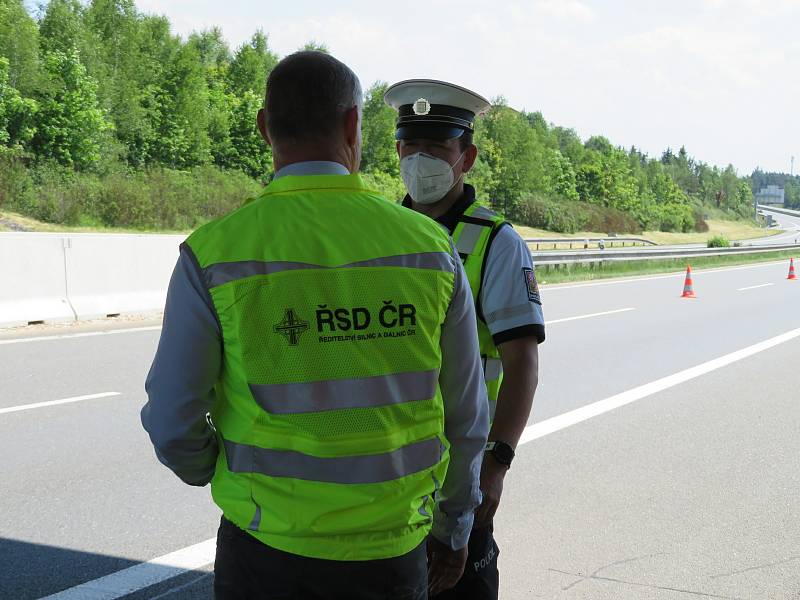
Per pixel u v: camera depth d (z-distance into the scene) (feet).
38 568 11.89
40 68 130.93
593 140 483.51
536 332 7.08
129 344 29.32
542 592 11.51
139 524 13.62
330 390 4.96
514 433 6.94
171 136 171.53
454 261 5.51
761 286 67.56
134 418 19.86
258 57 231.50
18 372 24.49
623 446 18.85
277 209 5.18
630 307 48.44
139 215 103.91
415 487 5.24
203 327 4.97
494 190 255.29
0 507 14.11
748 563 12.60
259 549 5.01
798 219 652.89
